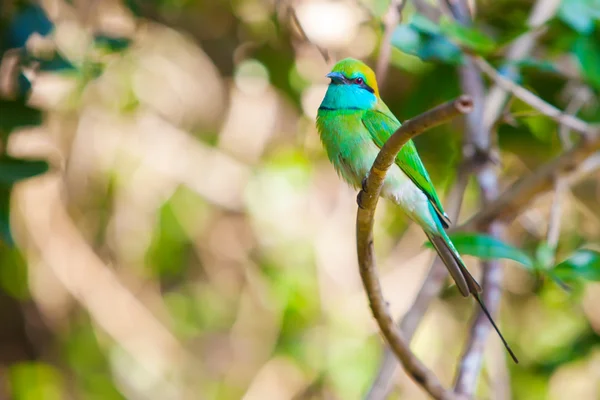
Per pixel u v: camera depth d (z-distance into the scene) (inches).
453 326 521.3
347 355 498.6
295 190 508.1
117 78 493.0
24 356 514.9
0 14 352.2
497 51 333.7
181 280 553.9
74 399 506.3
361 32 459.8
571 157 322.0
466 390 290.0
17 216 486.0
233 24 506.3
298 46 465.1
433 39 333.4
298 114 513.3
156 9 470.9
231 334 540.7
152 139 510.9
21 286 495.2
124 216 512.1
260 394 509.7
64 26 411.8
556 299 435.5
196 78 517.3
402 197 294.2
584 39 350.9
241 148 523.2
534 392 499.8
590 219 516.4
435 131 441.4
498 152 407.8
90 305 508.1
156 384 518.9
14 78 355.3
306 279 516.4
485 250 265.0
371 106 303.7
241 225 538.9
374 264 233.1
